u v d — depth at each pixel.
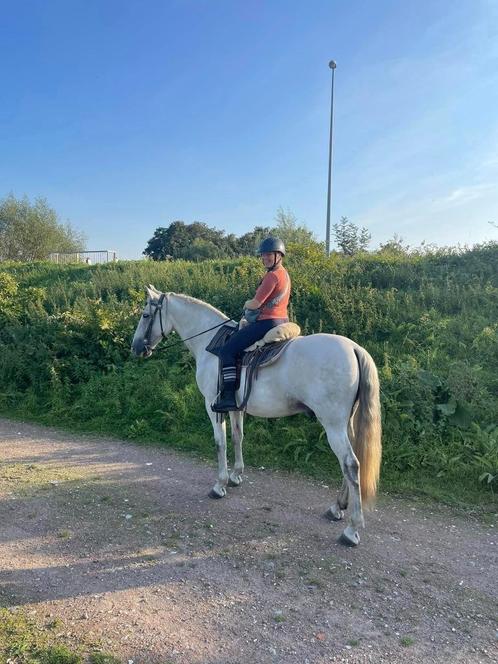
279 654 3.06
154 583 3.83
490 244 12.88
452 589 3.80
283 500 5.45
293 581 3.87
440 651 3.11
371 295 10.23
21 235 41.09
